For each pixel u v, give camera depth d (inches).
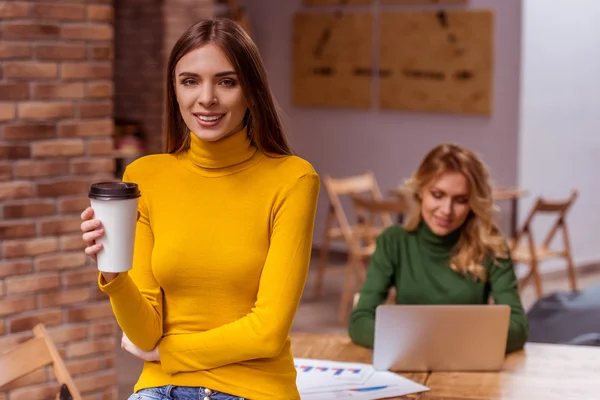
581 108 358.3
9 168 167.8
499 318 118.6
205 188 88.5
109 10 177.5
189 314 87.7
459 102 354.0
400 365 119.0
